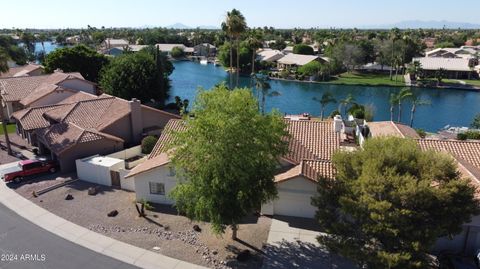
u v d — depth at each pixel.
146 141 43.56
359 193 20.70
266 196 25.03
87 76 87.06
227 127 22.61
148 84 72.06
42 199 33.16
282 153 25.88
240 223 28.80
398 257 18.58
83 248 25.53
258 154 23.38
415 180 18.91
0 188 35.47
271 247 25.69
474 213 19.84
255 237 26.91
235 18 69.88
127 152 42.19
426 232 18.92
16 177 36.88
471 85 109.12
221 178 22.81
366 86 111.88
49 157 43.75
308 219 29.38
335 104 87.62
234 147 23.06
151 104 76.88
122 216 30.11
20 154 44.94
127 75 71.00
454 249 25.11
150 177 32.00
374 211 19.67
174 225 28.75
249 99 24.34
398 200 19.38
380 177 19.47
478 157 31.03
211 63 167.50
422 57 133.25
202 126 22.78
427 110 84.25
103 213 30.62
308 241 26.41
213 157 22.88
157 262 24.03
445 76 122.81
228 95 24.59
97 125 45.25
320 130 37.12
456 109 84.88
